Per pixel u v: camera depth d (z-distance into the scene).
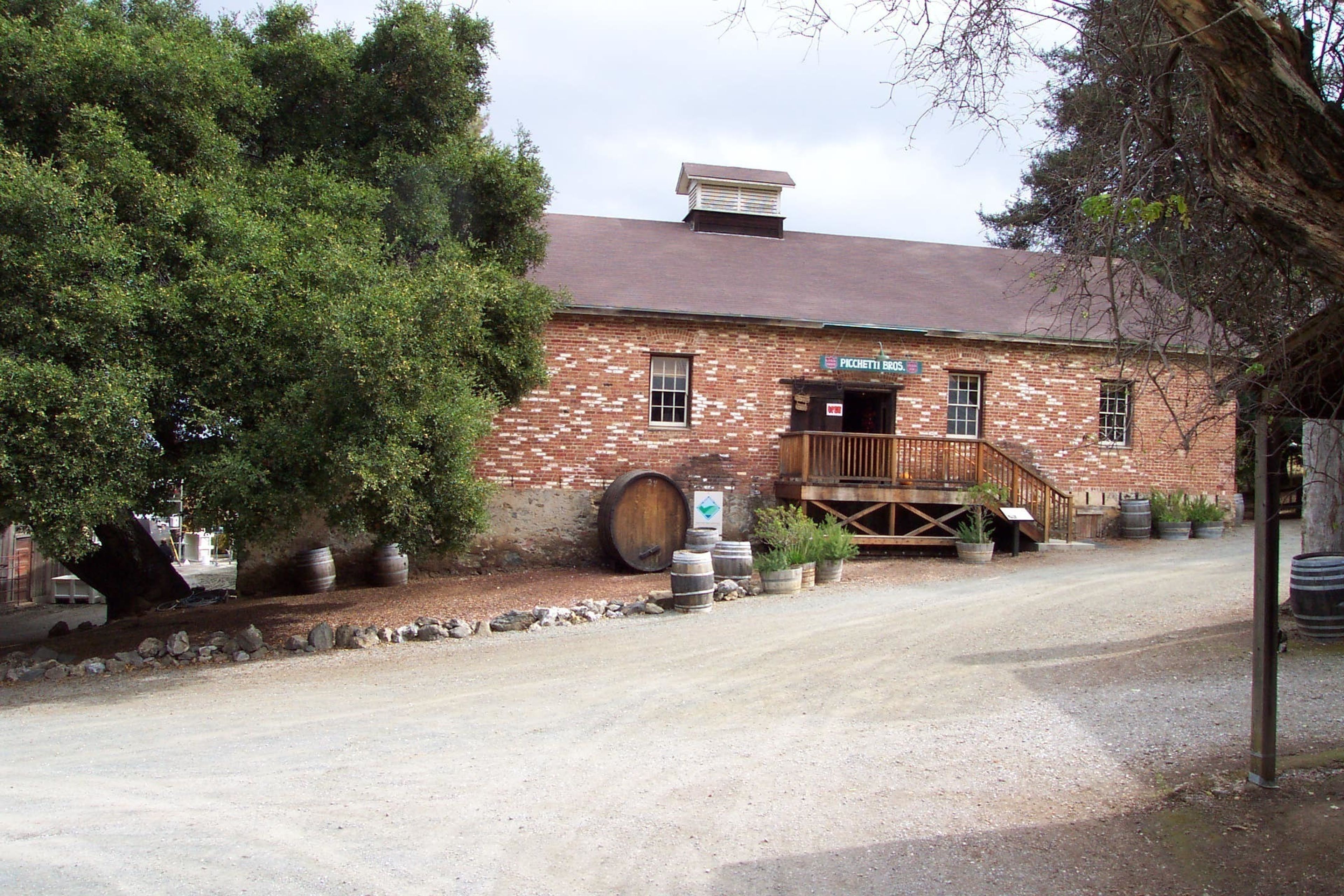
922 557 18.09
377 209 13.30
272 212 12.61
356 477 10.70
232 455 10.67
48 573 22.73
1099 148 5.34
